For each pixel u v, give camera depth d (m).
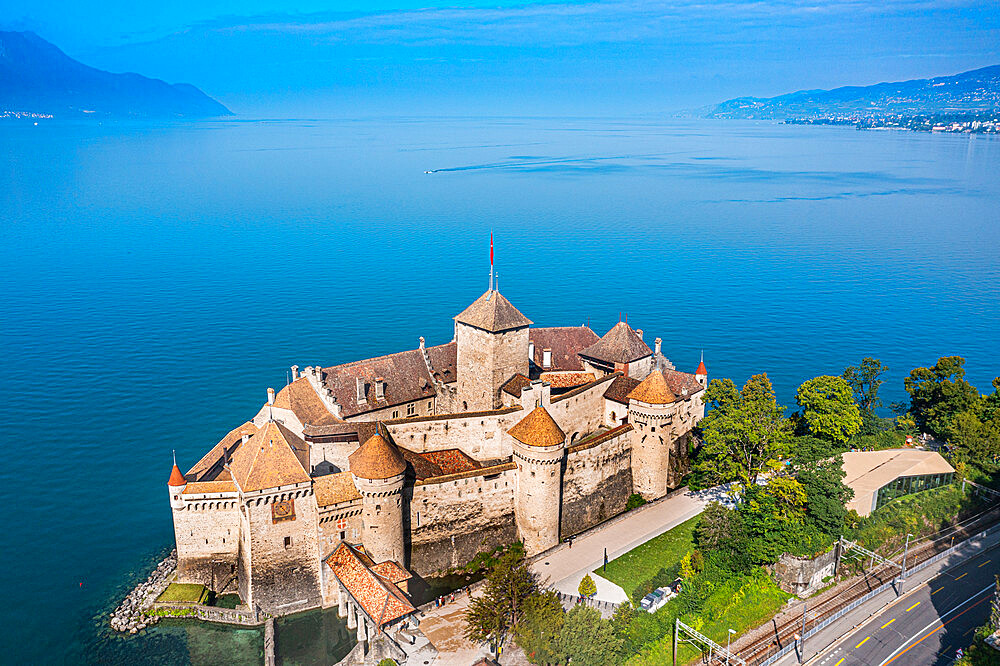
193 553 104.12
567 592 99.31
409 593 104.56
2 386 179.88
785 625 96.56
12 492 132.50
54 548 116.38
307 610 100.25
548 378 129.75
